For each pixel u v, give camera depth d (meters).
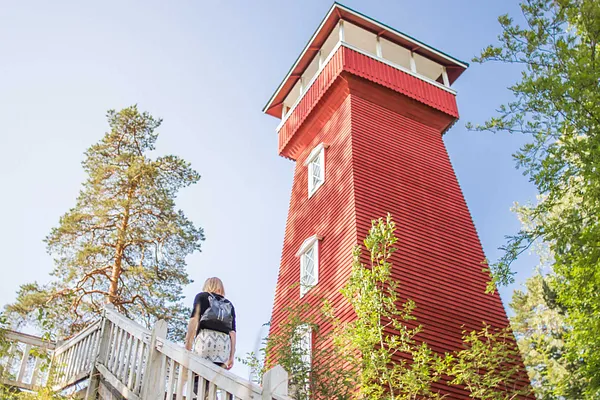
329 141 19.89
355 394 10.70
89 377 8.53
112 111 26.59
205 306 7.26
